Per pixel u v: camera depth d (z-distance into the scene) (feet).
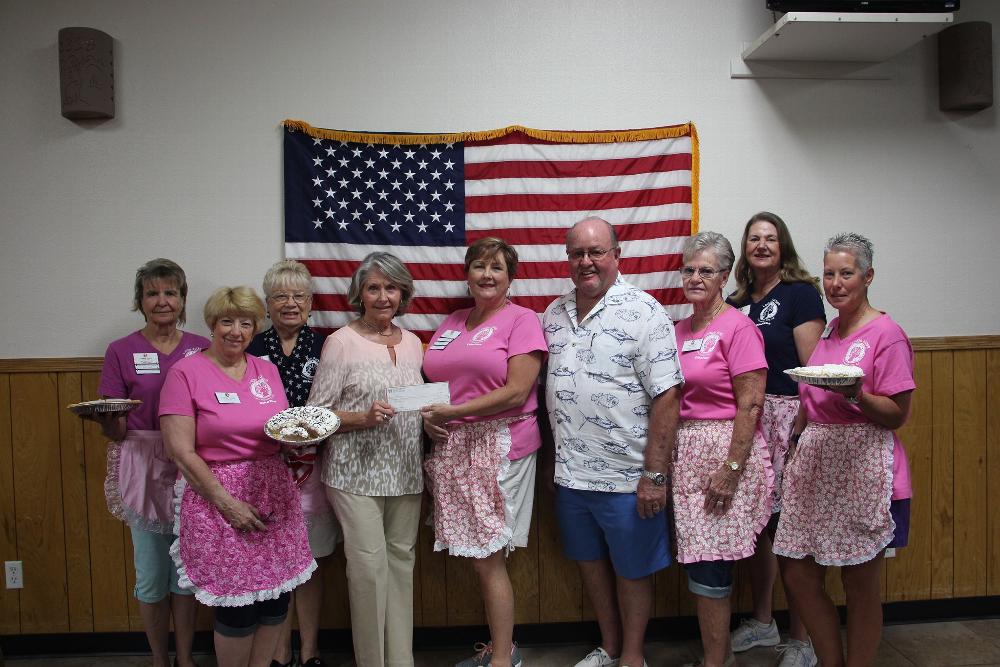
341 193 9.52
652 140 9.77
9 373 9.24
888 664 8.85
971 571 10.10
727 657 8.16
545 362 8.79
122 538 9.37
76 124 9.33
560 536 9.44
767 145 9.97
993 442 10.08
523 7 9.68
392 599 8.07
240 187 9.51
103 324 9.42
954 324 10.23
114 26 9.32
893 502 7.00
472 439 8.02
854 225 10.11
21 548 9.31
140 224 9.43
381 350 8.00
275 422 6.68
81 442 9.29
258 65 9.47
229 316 6.72
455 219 9.64
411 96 9.64
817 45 9.32
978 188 10.22
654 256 9.75
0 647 9.21
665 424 7.52
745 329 7.55
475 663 8.82
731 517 7.48
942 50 9.98
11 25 9.21
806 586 7.43
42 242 9.34
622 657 8.16
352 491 7.72
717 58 9.88
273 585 6.61
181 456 6.40
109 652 9.43
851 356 7.09
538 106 9.74
